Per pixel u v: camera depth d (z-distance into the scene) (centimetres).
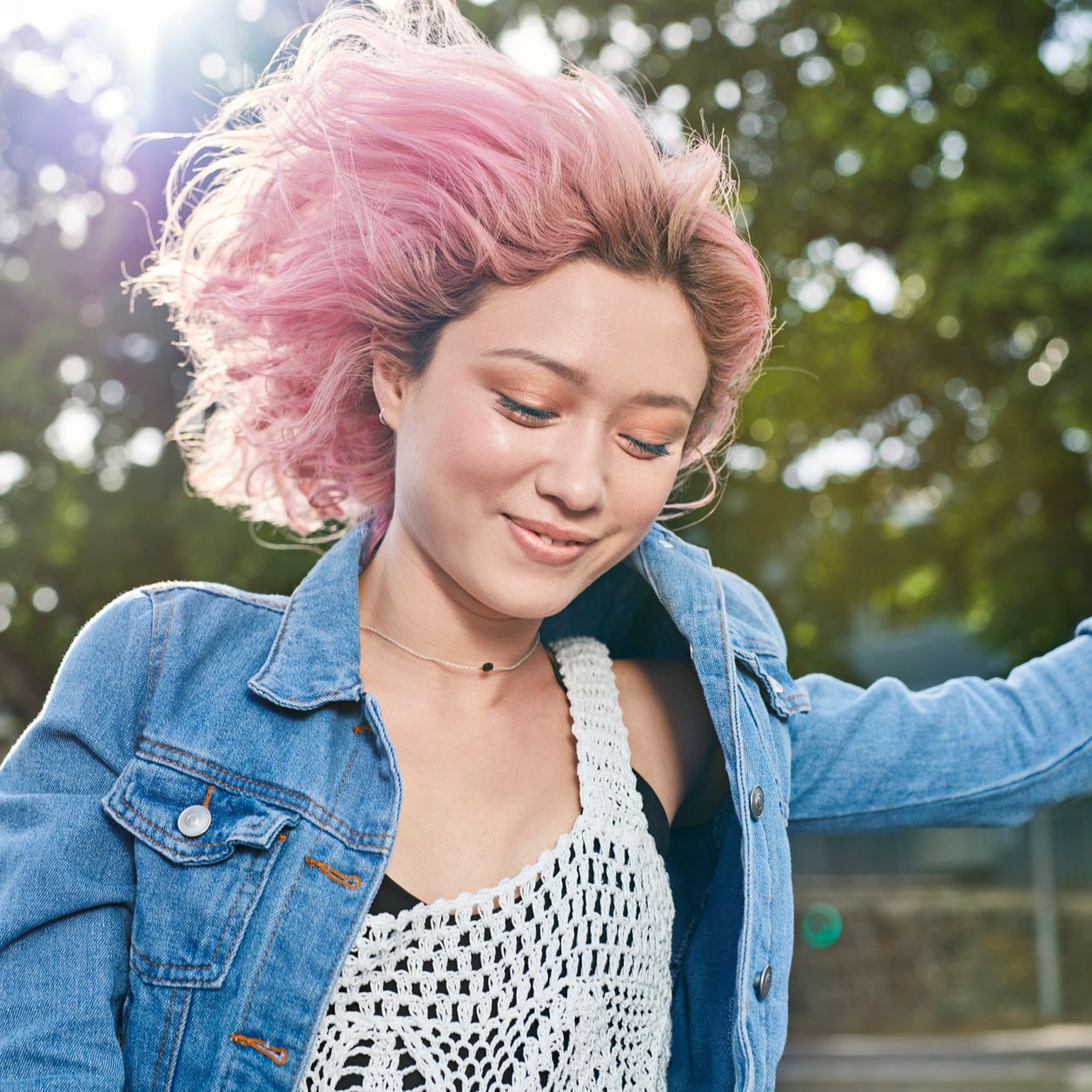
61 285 1002
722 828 157
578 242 121
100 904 123
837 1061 1065
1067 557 1147
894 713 160
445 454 123
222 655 134
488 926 126
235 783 128
